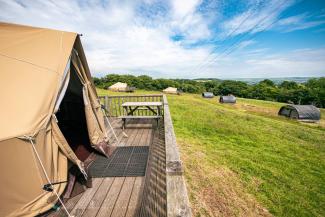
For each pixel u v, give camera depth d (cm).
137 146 442
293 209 420
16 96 231
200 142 829
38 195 224
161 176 313
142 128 588
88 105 388
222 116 1630
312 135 1183
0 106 214
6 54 268
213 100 4709
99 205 241
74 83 455
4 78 240
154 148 433
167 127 339
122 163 357
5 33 309
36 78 261
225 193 456
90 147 424
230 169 588
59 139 261
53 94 268
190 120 1294
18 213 206
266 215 396
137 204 242
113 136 514
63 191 258
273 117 2220
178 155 211
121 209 233
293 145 917
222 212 389
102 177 308
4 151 195
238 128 1157
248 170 592
